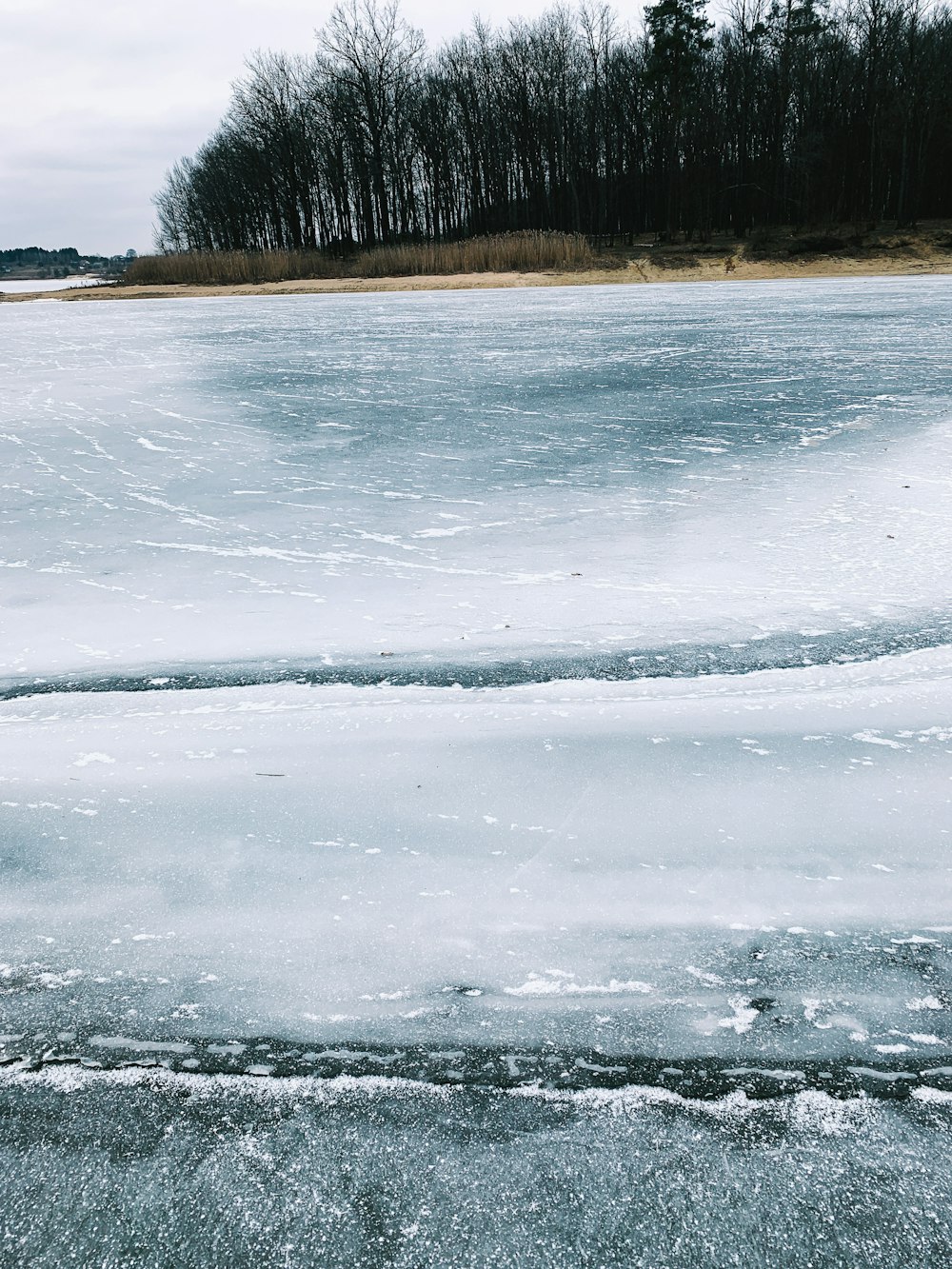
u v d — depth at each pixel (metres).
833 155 44.28
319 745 2.57
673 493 5.32
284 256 39.25
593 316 17.67
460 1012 1.57
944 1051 1.47
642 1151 1.30
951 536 4.30
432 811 2.20
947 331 12.84
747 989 1.61
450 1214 1.22
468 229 57.16
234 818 2.21
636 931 1.76
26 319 24.23
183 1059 1.49
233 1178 1.28
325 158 53.44
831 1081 1.41
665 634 3.33
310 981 1.65
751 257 35.53
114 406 9.13
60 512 5.38
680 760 2.41
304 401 9.13
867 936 1.74
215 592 3.97
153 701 2.93
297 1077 1.44
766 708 2.71
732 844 2.03
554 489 5.55
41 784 2.40
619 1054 1.47
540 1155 1.30
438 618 3.58
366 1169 1.29
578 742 2.53
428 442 7.07
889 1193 1.23
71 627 3.61
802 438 6.56
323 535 4.79
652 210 54.00
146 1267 1.17
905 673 2.92
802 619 3.42
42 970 1.71
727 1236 1.18
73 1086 1.44
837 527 4.54
